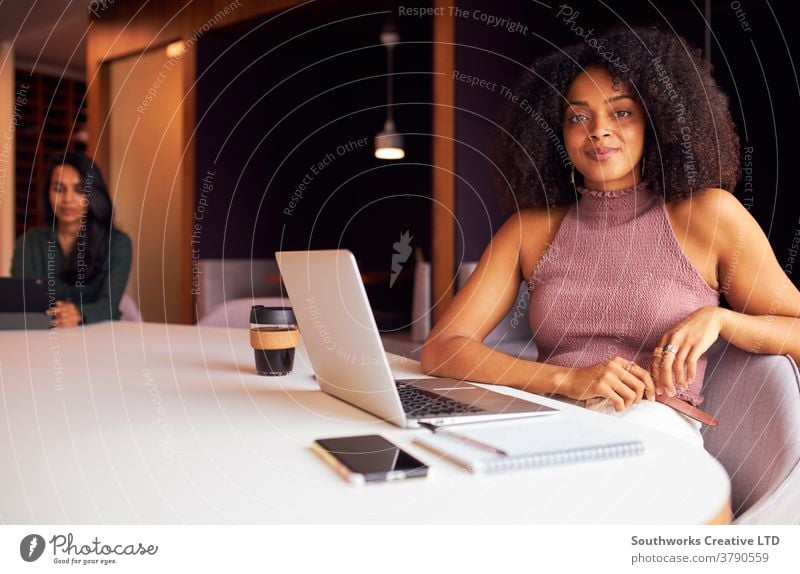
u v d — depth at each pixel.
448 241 3.13
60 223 2.35
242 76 4.34
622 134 1.24
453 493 0.55
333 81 5.04
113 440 0.71
